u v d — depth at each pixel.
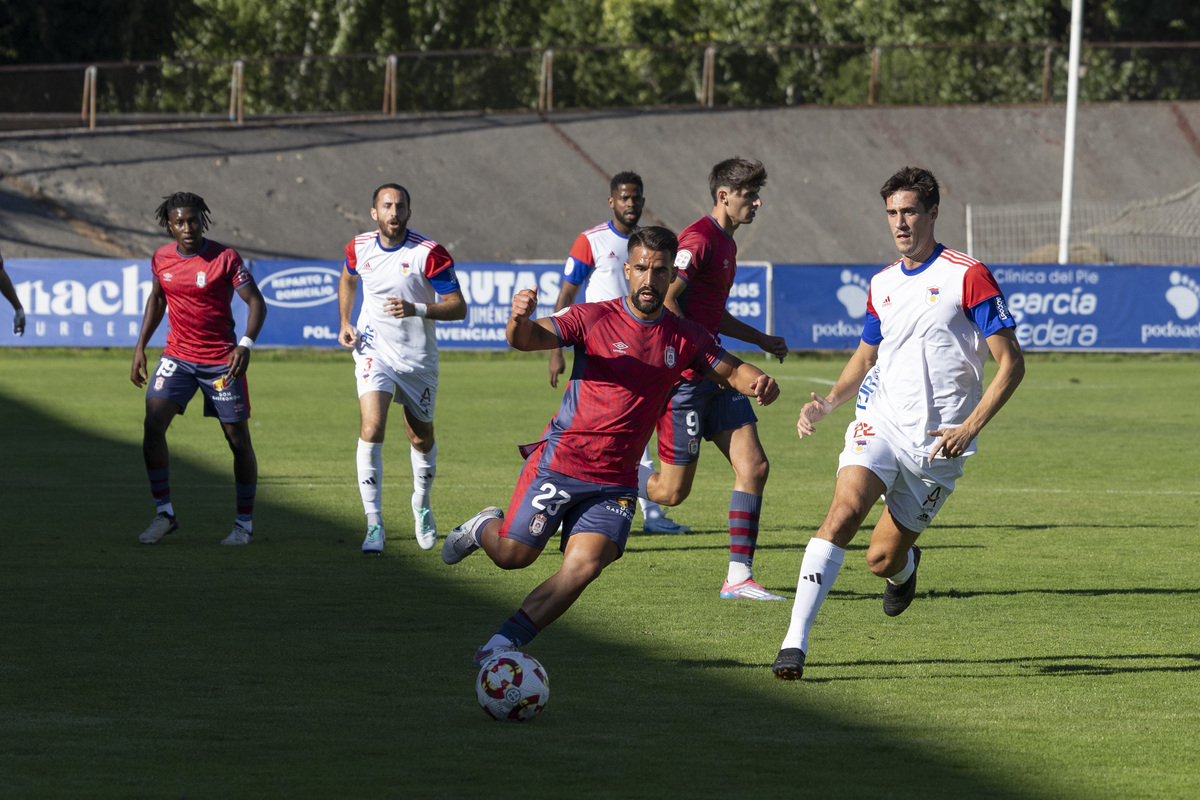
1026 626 18.28
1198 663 16.28
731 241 22.22
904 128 108.62
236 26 149.75
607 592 20.55
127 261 67.00
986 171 105.62
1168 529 26.64
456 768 11.98
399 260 23.69
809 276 70.69
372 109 111.31
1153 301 71.88
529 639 14.50
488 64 111.38
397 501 29.59
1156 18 137.62
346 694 14.41
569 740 12.88
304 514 27.73
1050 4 142.00
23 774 11.69
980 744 12.95
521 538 15.04
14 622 17.78
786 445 40.81
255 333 24.03
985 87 117.44
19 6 108.69
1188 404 52.34
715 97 123.50
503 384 58.19
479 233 92.38
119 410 47.47
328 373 62.28
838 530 15.40
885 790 11.59
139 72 106.69
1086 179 105.75
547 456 15.09
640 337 14.73
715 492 32.34
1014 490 32.03
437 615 18.50
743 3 150.38
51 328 66.88
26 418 45.06
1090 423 46.44
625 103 117.75
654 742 12.87
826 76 126.00
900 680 15.34
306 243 88.88
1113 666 16.11
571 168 100.44
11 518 26.81
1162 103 113.88
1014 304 71.06
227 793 11.26
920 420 15.94
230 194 92.12
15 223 84.94
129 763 12.03
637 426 14.90
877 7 145.00
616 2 165.12
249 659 15.91
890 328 16.08
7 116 97.12
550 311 70.50
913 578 17.73
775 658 16.12
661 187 100.06
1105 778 11.97
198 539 24.78
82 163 92.44
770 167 102.94
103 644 16.58
